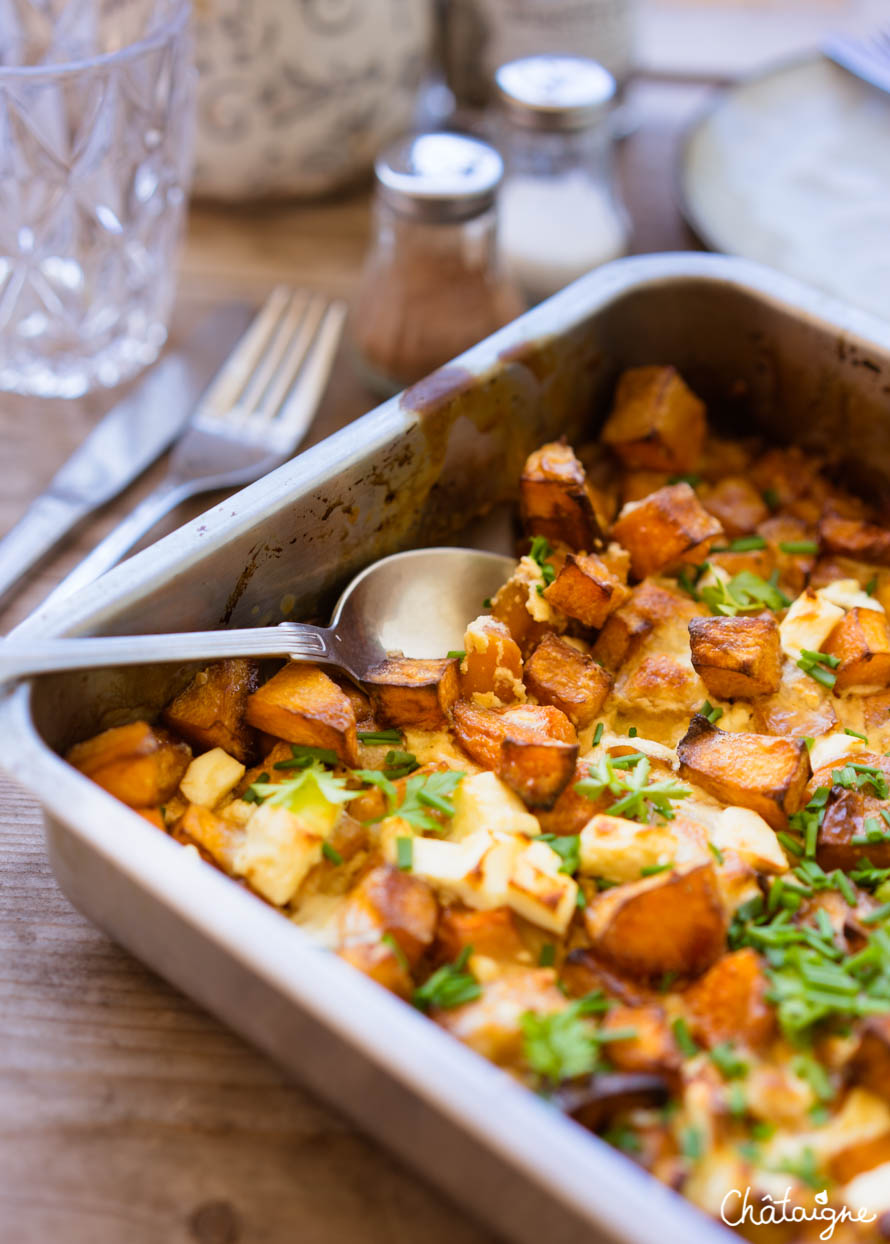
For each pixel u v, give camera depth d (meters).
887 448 0.58
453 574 0.55
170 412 0.62
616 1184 0.37
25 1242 0.44
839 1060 0.45
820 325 0.57
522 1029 0.44
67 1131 0.45
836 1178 0.43
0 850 0.50
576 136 0.67
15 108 0.58
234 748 0.50
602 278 0.58
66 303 0.62
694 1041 0.45
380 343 0.63
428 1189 0.45
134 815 0.44
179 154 0.63
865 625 0.53
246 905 0.42
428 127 0.76
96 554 0.56
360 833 0.48
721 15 0.87
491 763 0.50
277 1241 0.44
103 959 0.48
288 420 0.61
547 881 0.46
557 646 0.53
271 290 0.69
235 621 0.51
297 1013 0.42
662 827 0.49
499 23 0.73
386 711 0.51
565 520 0.56
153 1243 0.44
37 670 0.45
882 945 0.46
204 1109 0.46
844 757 0.51
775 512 0.59
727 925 0.47
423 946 0.46
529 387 0.57
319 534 0.52
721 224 0.68
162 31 0.60
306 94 0.69
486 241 0.63
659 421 0.58
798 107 0.75
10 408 0.63
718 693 0.53
